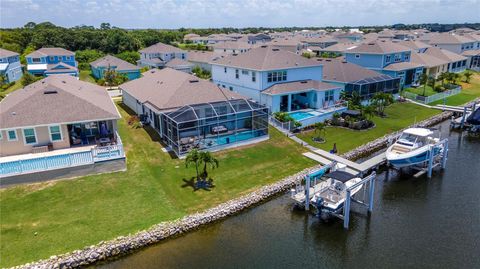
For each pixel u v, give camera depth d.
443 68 77.12
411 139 34.81
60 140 31.69
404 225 25.11
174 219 24.05
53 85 35.00
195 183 28.80
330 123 44.94
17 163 26.56
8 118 29.48
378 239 23.48
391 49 65.81
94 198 25.95
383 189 30.59
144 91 43.59
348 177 26.11
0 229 22.28
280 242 22.98
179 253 21.64
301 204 26.83
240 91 52.03
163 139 36.59
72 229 22.58
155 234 22.44
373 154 37.31
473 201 28.41
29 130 30.30
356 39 137.12
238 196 27.36
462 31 142.62
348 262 21.23
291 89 46.78
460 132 46.12
